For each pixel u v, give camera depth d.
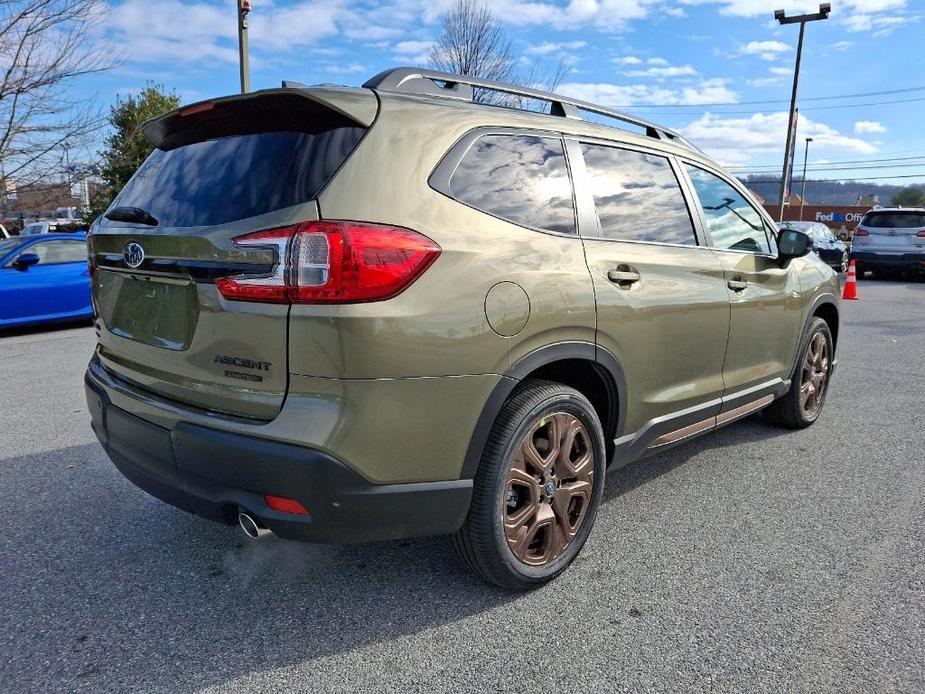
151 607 2.67
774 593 2.78
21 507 3.59
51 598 2.73
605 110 3.44
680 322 3.30
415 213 2.33
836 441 4.71
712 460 4.35
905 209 17.53
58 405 5.60
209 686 2.22
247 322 2.23
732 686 2.22
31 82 15.64
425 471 2.33
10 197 17.58
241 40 10.34
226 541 3.22
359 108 2.40
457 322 2.32
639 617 2.61
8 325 9.34
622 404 3.05
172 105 31.66
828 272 4.97
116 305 2.83
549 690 2.20
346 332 2.12
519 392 2.64
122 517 3.48
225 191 2.42
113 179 20.47
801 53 25.91
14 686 2.21
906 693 2.19
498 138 2.72
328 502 2.18
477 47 16.38
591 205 3.00
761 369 4.14
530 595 2.76
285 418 2.17
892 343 8.46
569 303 2.68
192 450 2.35
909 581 2.87
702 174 3.84
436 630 2.52
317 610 2.65
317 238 2.13
